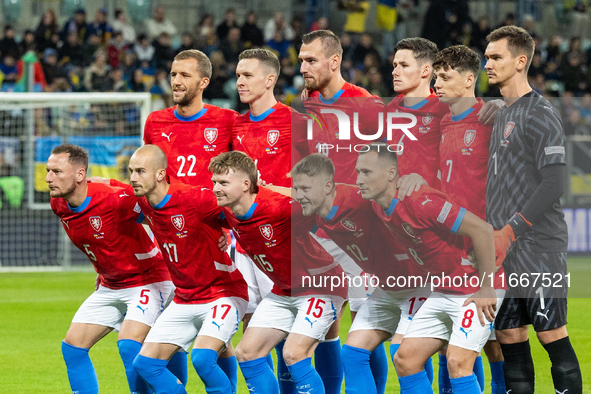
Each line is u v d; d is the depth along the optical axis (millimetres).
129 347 15391
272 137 16484
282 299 14594
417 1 65000
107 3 63031
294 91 56281
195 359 14133
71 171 15164
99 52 54688
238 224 14266
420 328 13680
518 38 13961
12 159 46625
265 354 14406
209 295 14664
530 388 14180
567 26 65750
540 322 13898
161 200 14430
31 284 38906
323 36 16438
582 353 23094
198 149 17094
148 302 15789
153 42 57438
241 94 16375
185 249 14539
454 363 13250
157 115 17453
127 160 43625
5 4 61312
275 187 14477
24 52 55781
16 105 43938
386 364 16234
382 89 55312
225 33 58688
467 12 59531
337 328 16078
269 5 64500
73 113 50562
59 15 62812
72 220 15594
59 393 18625
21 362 22172
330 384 16109
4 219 45938
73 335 15758
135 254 15805
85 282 39656
